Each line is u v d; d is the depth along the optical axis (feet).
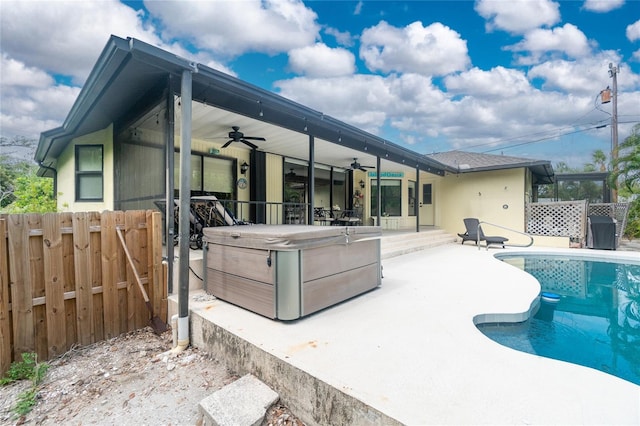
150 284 12.07
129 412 7.20
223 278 11.73
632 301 16.55
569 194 79.61
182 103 10.64
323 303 10.78
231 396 7.22
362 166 37.35
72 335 10.15
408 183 44.01
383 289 14.14
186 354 9.95
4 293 8.68
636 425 5.21
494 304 11.96
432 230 37.78
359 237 12.72
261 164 28.84
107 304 10.93
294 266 9.67
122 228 11.41
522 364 7.27
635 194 43.98
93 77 12.84
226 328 9.14
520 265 25.79
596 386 6.35
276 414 7.05
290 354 7.59
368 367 7.04
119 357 9.75
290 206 32.17
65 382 8.45
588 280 21.20
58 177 27.30
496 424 5.25
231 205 26.84
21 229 9.05
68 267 10.09
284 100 15.58
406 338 8.67
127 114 16.75
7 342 8.74
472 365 7.19
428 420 5.32
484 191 38.29
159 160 13.03
